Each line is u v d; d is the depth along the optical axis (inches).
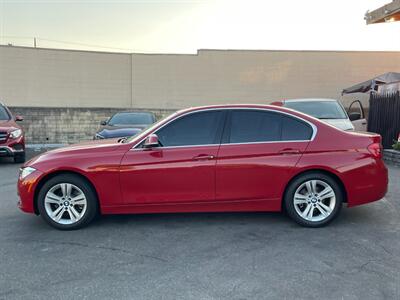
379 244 179.0
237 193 201.0
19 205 207.8
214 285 140.3
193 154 199.2
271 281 143.0
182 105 762.8
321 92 755.4
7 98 731.4
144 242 183.9
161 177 199.0
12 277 148.3
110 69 751.1
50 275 149.7
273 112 206.7
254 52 753.6
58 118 722.2
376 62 745.6
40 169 199.6
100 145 210.7
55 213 202.2
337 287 138.2
